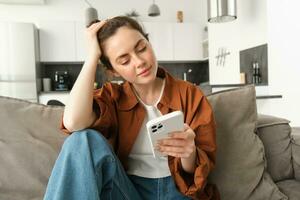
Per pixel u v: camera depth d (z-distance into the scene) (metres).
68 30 4.78
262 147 1.13
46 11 4.98
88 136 0.82
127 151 0.99
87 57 0.95
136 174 0.98
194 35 5.29
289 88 2.75
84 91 0.91
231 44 4.13
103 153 0.79
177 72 5.59
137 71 0.92
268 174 1.15
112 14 5.21
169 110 1.00
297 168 1.22
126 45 0.89
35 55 4.40
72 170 0.77
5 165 1.02
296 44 2.62
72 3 5.07
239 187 1.06
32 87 4.36
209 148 0.94
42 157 1.04
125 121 1.00
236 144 1.09
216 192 1.01
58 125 1.09
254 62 3.53
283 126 1.24
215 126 1.00
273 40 2.97
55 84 4.97
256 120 1.16
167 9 5.43
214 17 3.50
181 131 0.81
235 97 1.14
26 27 4.31
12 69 4.28
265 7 3.28
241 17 3.81
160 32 5.16
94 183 0.76
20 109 1.09
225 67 4.34
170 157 0.94
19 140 1.05
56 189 0.75
